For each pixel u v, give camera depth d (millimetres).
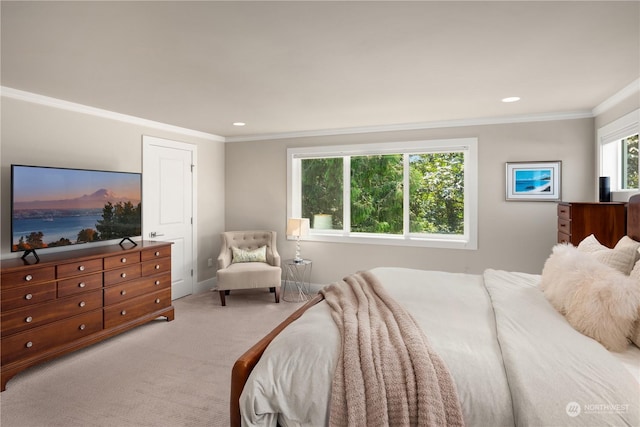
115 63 2438
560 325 1708
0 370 2488
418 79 2783
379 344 1606
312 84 2910
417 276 2828
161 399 2396
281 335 1789
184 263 4879
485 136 4180
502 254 4168
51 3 1662
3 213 3020
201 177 5152
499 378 1392
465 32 1993
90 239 3473
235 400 1625
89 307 3104
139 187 3988
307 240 5113
